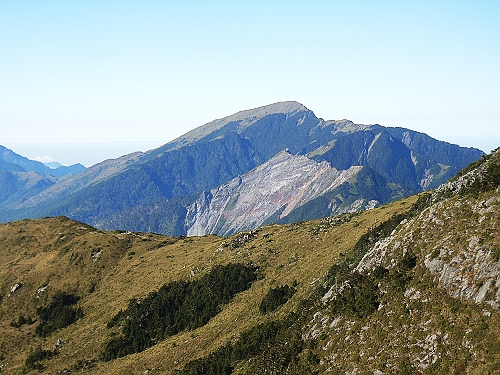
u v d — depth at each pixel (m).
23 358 93.56
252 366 51.09
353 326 42.31
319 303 53.19
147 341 83.19
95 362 82.38
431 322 35.38
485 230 38.66
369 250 57.75
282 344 50.50
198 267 103.62
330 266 66.94
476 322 32.28
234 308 76.62
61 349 91.62
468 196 44.66
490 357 29.20
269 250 94.62
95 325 97.94
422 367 32.62
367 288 45.66
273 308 66.94
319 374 40.25
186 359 65.31
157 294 96.44
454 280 37.12
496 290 32.94
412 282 41.09
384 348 36.97
